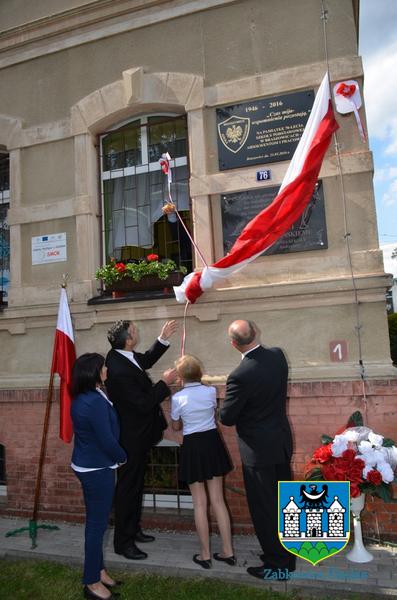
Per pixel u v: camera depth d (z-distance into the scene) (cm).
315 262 458
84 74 563
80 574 390
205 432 388
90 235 537
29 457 521
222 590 353
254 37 501
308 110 476
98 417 341
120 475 411
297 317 456
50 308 533
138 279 500
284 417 371
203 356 479
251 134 490
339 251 455
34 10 595
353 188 455
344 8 474
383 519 416
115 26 550
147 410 395
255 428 358
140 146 558
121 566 394
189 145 508
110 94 543
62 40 575
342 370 434
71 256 542
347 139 461
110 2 546
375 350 433
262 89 488
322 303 447
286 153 479
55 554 421
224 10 513
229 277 479
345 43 471
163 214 542
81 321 520
